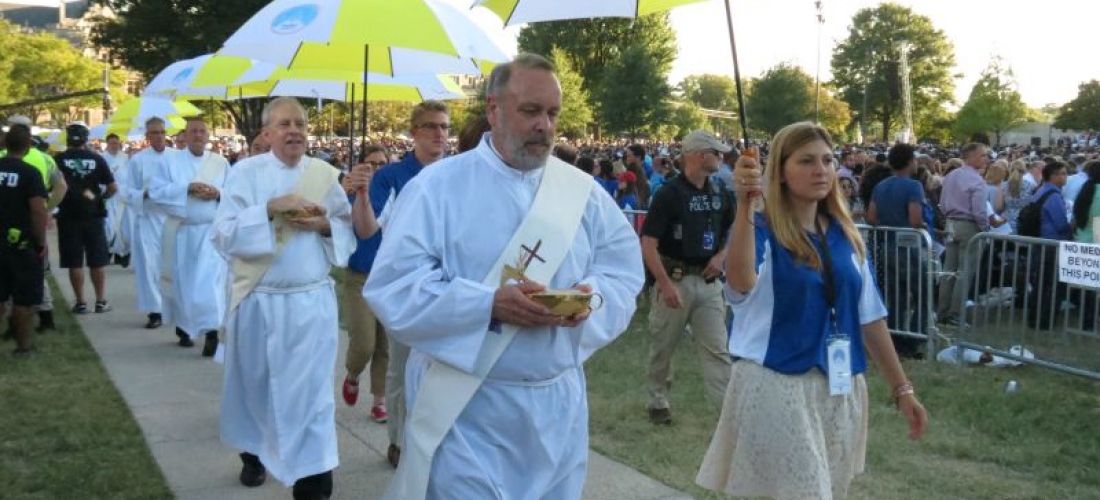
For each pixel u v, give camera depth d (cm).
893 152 872
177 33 2695
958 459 555
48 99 3266
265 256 444
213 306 802
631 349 853
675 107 5656
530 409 284
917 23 8756
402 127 6838
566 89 5372
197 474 512
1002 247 765
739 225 323
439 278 273
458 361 268
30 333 802
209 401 660
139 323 959
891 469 534
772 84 4644
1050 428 608
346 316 565
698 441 584
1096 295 704
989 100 6469
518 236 278
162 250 826
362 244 544
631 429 608
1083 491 500
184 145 841
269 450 454
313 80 723
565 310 265
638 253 308
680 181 574
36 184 785
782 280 322
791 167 322
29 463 523
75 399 659
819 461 319
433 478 280
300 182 455
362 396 676
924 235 820
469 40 497
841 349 321
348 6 474
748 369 329
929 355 816
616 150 3372
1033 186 1320
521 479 288
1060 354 734
